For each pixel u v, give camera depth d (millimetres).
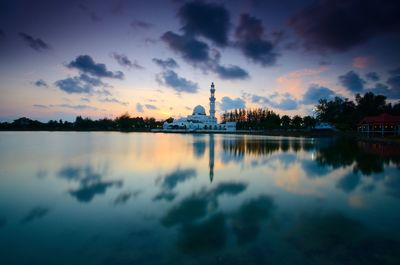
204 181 20469
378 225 11750
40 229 11445
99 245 10008
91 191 17547
